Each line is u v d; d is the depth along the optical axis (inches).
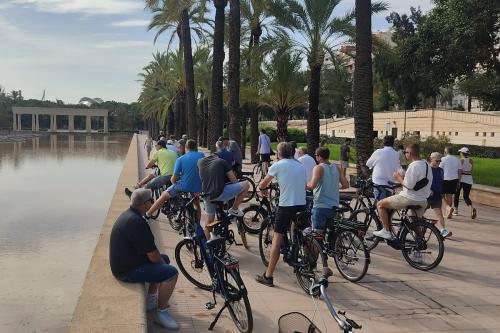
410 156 274.7
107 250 254.4
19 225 480.7
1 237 425.1
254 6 891.4
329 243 260.1
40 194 717.3
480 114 1684.3
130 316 167.2
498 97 1096.8
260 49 867.4
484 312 213.0
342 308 214.8
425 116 1983.3
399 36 2324.1
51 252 376.5
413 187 270.1
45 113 4756.4
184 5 936.9
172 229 370.0
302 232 238.1
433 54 781.3
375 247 324.5
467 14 703.7
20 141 2728.8
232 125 681.6
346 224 254.4
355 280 249.4
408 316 207.0
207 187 287.6
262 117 3508.9
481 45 738.2
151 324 195.8
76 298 274.7
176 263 272.7
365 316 206.4
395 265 282.5
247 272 264.7
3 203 626.5
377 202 305.7
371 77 537.0
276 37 848.9
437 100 3198.8
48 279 307.9
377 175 315.6
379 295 232.1
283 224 236.5
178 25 1312.7
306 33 814.5
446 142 1091.3
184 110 1699.1
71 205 615.5
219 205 293.7
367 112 533.6
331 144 2071.9
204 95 1722.4
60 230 458.6
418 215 281.7
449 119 1851.6
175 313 208.4
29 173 1039.6
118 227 197.2
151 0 1000.2
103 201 652.7
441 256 267.4
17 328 233.8
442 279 257.8
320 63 823.1
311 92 826.2
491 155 1387.8
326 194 257.3
